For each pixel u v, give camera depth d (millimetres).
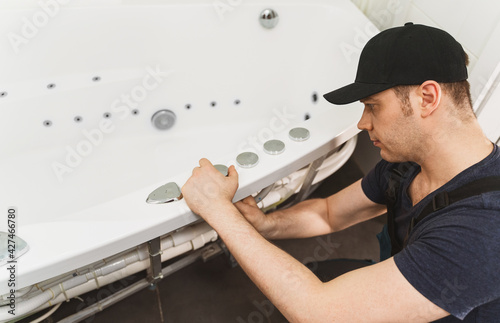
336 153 1346
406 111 657
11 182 1425
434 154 687
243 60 1635
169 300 1310
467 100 652
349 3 1573
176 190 852
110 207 826
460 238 589
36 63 1379
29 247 742
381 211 1000
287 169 961
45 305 968
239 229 749
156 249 941
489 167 644
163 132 1671
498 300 635
